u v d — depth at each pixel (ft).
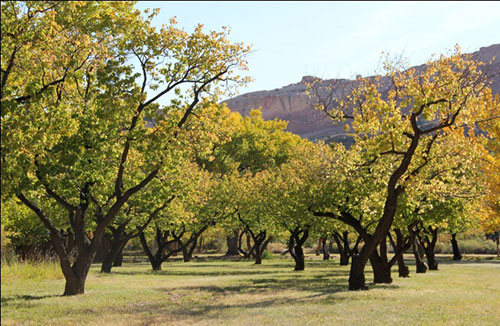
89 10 62.03
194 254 264.93
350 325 40.45
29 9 48.24
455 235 197.47
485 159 77.92
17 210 116.98
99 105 62.69
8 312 50.55
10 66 48.93
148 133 66.49
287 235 170.40
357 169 77.00
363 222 93.40
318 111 73.51
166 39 66.85
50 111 55.01
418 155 74.43
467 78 61.87
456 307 51.47
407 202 78.48
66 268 66.44
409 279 93.61
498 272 115.24
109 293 68.33
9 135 45.52
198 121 70.64
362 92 69.26
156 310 52.06
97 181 70.79
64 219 121.70
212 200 152.97
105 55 62.03
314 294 65.87
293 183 96.89
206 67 68.44
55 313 50.03
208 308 53.16
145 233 155.33
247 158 246.27
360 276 71.92
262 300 60.13
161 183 76.23
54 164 60.75
